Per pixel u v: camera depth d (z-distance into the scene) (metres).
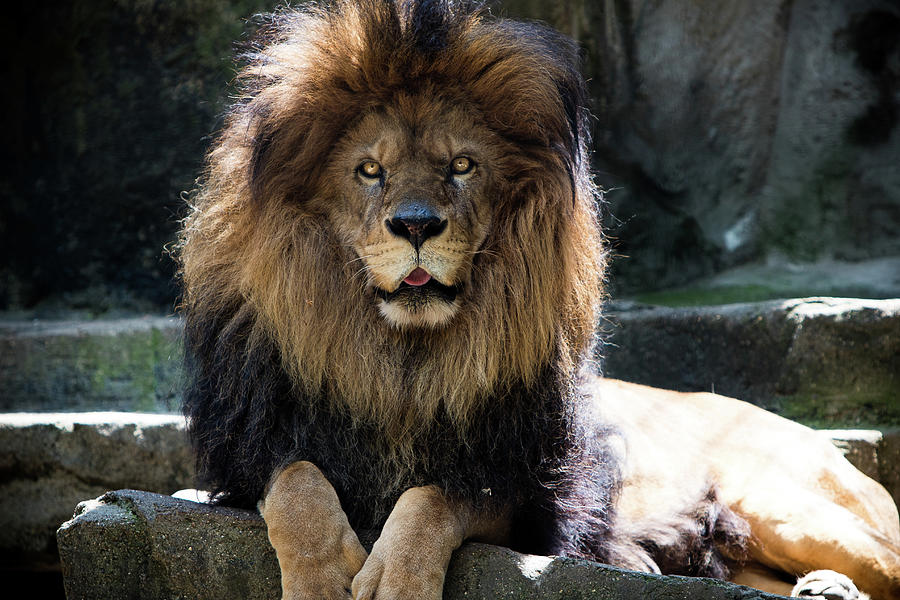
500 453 6.03
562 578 5.21
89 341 12.23
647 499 7.68
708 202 14.83
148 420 8.86
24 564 9.10
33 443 8.90
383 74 5.94
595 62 13.98
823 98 14.86
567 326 6.24
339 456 5.97
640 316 11.41
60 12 13.84
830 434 9.16
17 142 14.11
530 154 6.15
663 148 14.55
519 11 13.46
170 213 13.80
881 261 14.32
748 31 14.80
